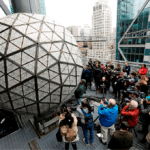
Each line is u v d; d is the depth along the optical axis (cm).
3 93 232
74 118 287
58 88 261
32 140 356
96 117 434
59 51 248
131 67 815
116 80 529
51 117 381
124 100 395
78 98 491
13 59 214
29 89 231
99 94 611
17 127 414
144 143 330
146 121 308
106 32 13738
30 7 417
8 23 234
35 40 226
